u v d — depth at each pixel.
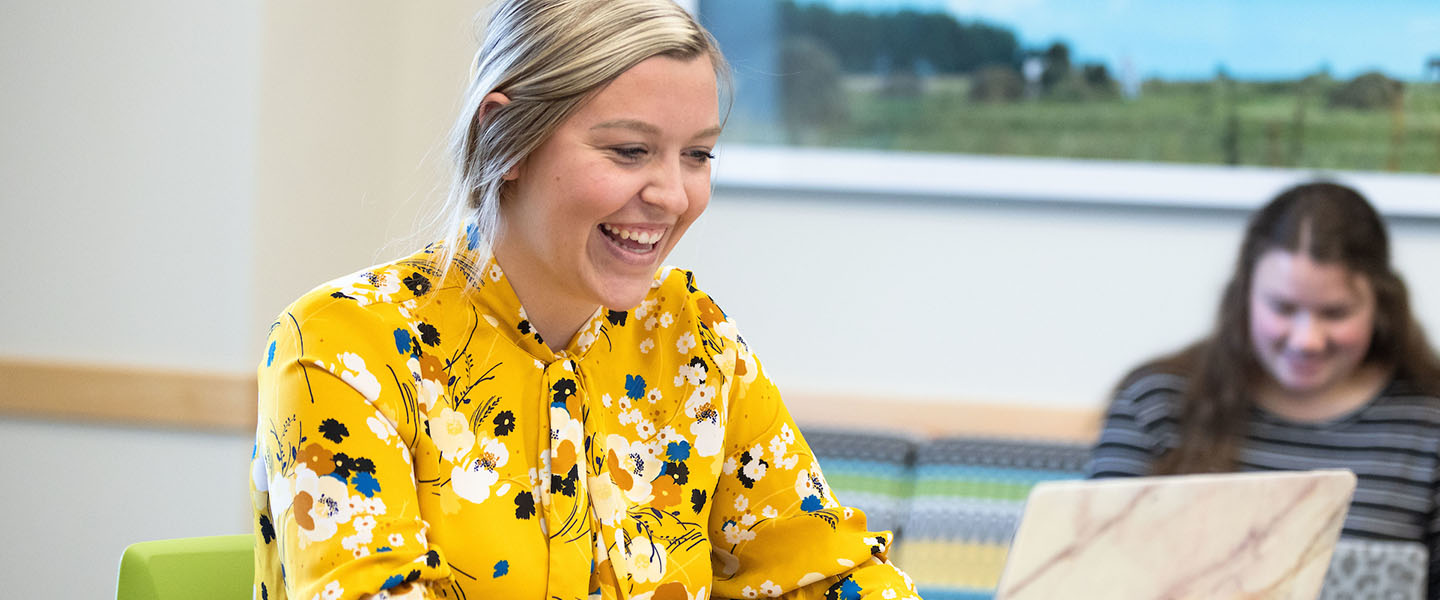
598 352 1.33
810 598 1.37
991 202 3.07
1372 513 2.14
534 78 1.15
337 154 2.86
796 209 3.12
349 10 2.86
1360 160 2.99
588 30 1.15
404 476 1.15
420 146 3.07
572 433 1.25
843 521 1.38
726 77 1.24
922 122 3.08
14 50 2.63
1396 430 2.18
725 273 3.14
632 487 1.32
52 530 2.71
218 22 2.60
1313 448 2.20
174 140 2.63
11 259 2.67
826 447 2.82
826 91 3.10
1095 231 3.05
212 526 2.68
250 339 2.65
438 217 1.33
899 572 1.36
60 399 2.66
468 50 3.05
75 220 2.65
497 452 1.22
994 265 3.08
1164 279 3.03
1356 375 2.22
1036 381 3.07
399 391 1.17
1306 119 3.00
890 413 3.07
